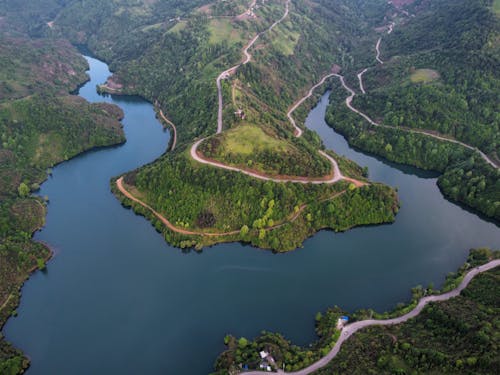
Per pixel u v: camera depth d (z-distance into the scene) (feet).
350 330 500.33
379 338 474.08
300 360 456.86
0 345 496.64
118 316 543.80
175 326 529.86
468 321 456.04
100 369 479.82
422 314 513.04
